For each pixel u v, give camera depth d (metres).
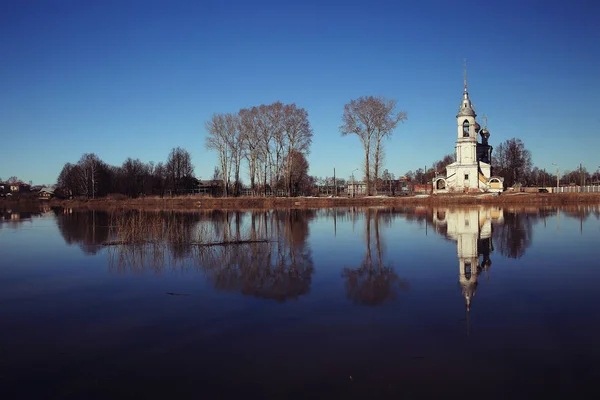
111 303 12.73
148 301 12.86
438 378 7.63
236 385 7.52
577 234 27.02
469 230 30.00
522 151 115.19
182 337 9.84
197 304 12.45
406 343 9.20
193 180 113.56
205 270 17.16
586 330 9.84
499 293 13.07
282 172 74.06
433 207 59.78
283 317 11.09
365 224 35.34
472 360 8.33
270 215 47.88
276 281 15.06
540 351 8.71
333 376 7.77
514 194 72.31
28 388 7.59
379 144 70.31
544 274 15.60
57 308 12.32
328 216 45.09
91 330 10.45
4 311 12.06
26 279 16.03
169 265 18.30
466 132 91.56
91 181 101.00
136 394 7.30
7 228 35.91
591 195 68.31
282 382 7.59
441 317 10.89
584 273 15.69
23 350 9.27
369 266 17.41
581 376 7.63
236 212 53.88
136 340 9.72
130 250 22.61
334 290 13.70
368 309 11.65
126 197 86.94
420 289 13.66
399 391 7.21
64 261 19.70
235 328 10.34
